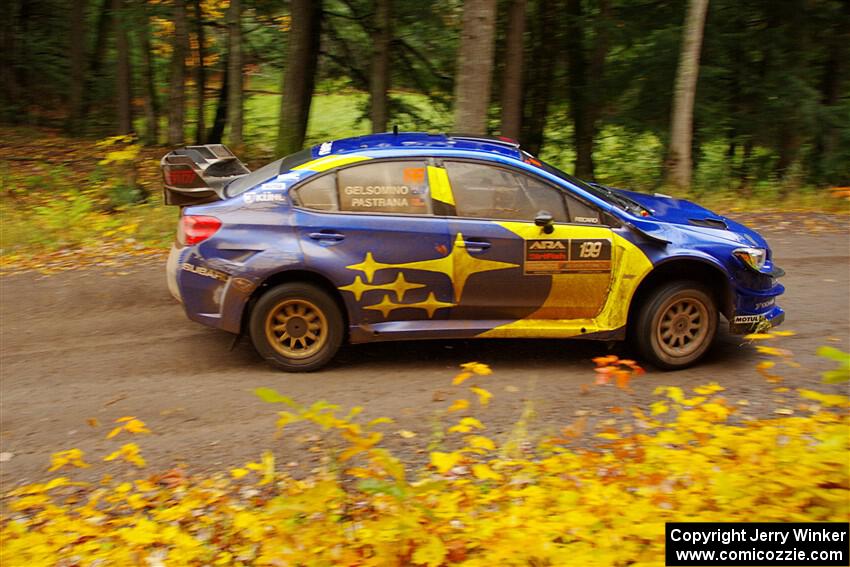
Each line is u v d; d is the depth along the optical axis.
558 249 5.67
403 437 4.83
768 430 3.90
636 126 17.67
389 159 5.76
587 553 2.89
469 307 5.77
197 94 24.41
